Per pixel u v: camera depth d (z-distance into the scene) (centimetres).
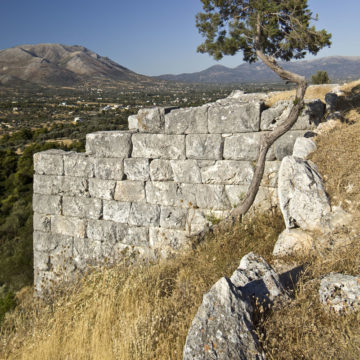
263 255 571
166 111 876
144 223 891
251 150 799
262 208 793
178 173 862
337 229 521
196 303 442
